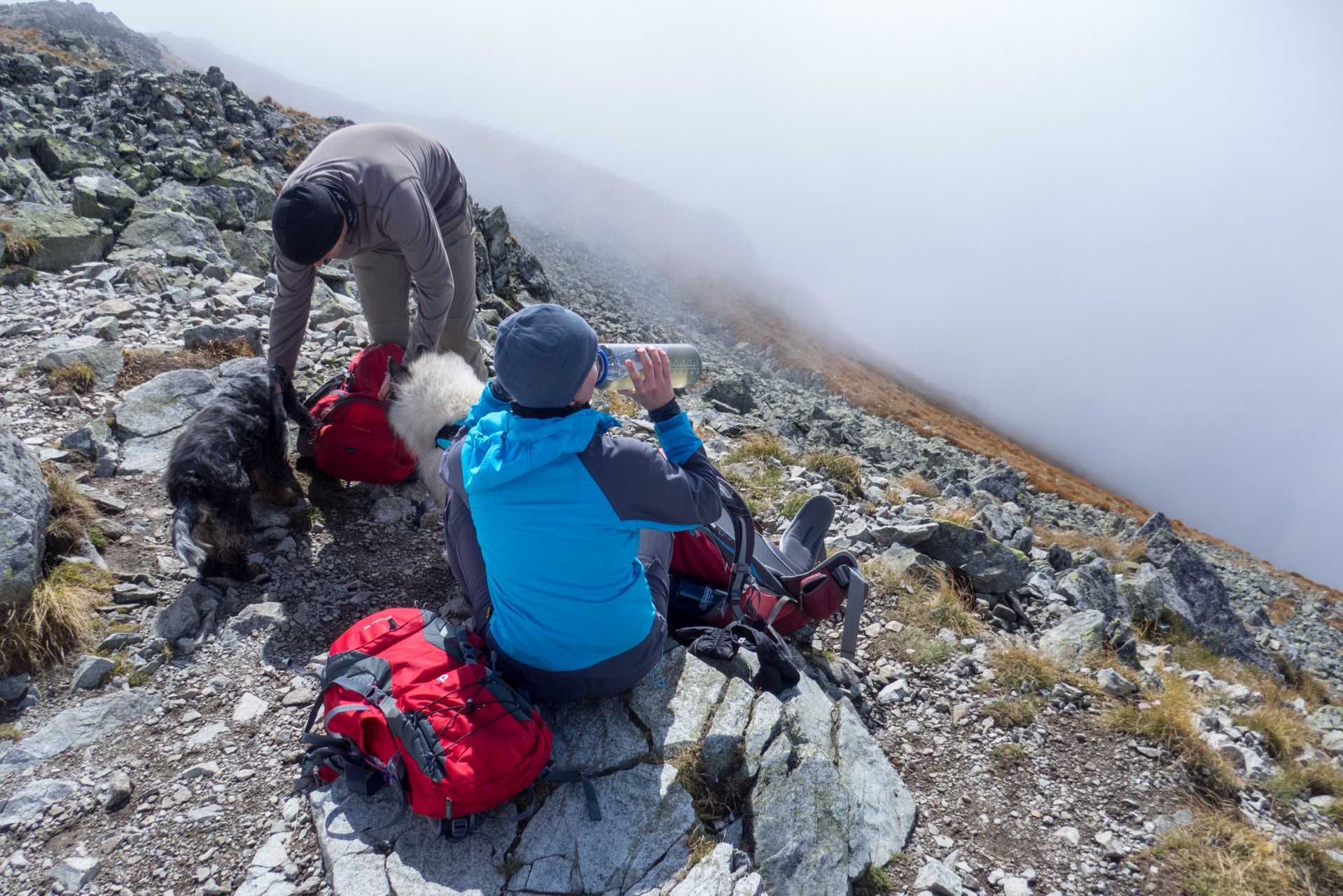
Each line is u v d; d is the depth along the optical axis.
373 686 2.32
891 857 2.71
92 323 5.84
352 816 2.35
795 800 2.59
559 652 2.40
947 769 3.30
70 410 4.75
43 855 2.23
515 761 2.20
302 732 2.80
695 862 2.28
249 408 3.69
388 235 3.68
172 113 17.95
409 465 4.43
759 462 6.33
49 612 3.02
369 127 3.88
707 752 2.63
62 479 3.79
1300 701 5.27
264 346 6.03
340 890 2.12
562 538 2.16
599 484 2.08
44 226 7.31
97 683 2.91
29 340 5.51
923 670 3.92
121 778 2.49
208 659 3.12
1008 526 6.75
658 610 2.74
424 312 3.91
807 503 4.06
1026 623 4.79
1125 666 4.23
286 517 4.11
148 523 3.93
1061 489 41.78
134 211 8.96
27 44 40.25
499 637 2.51
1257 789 3.37
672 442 2.28
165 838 2.33
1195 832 3.01
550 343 1.92
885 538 5.11
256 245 9.64
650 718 2.71
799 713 3.04
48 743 2.63
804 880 2.44
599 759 2.56
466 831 2.23
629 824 2.36
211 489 3.29
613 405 6.85
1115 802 3.17
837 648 3.94
